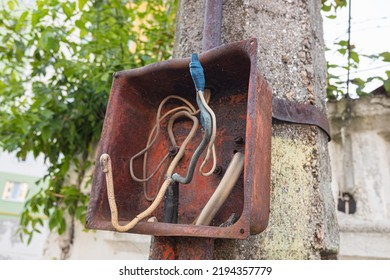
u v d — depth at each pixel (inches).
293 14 34.2
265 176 24.0
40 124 68.2
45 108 70.6
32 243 276.1
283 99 30.4
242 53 25.4
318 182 29.9
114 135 30.5
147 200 31.5
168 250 26.4
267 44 32.1
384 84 50.3
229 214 26.8
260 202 22.5
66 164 73.1
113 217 23.9
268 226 27.5
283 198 28.4
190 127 32.0
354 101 53.4
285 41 32.8
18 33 70.8
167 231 23.2
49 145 74.9
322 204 29.6
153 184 31.9
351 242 48.4
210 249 25.6
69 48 70.4
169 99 33.4
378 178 49.8
